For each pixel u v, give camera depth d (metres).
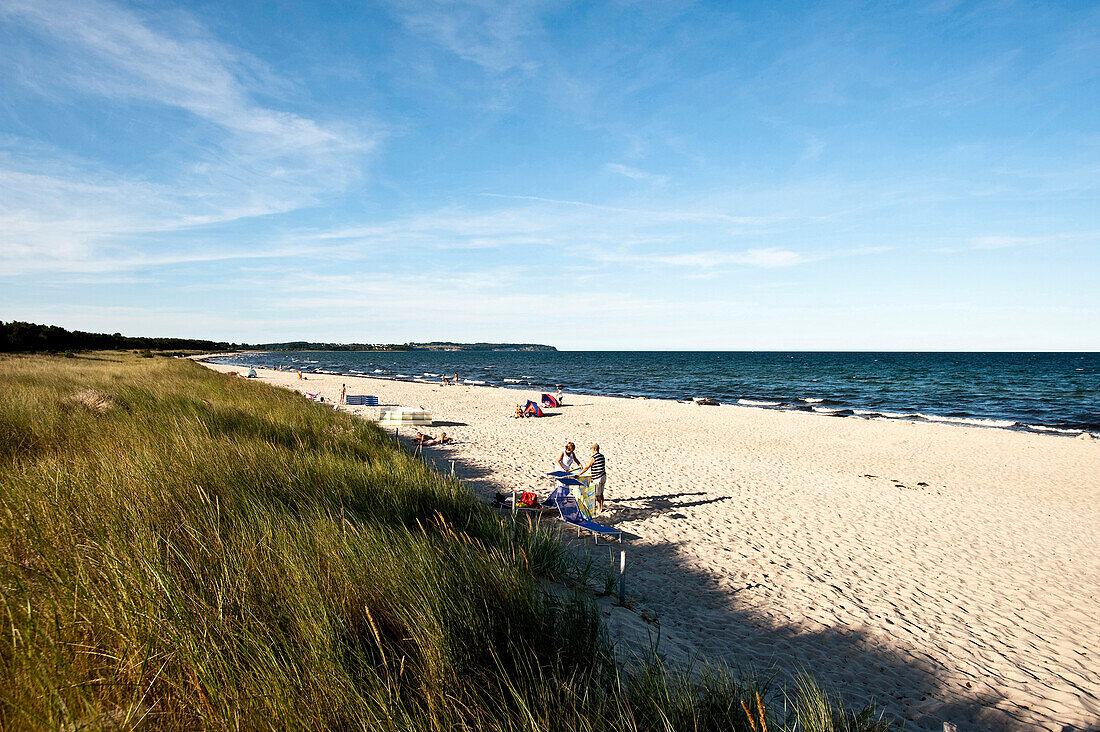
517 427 20.20
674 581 6.48
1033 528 9.36
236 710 2.19
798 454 15.82
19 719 2.02
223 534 3.81
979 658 5.17
